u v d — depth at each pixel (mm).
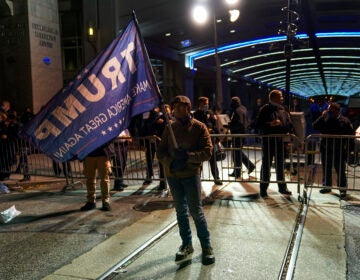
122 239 4938
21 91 18281
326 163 7332
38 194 7922
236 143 8758
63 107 5348
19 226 5633
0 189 8172
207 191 7602
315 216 5793
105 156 6367
